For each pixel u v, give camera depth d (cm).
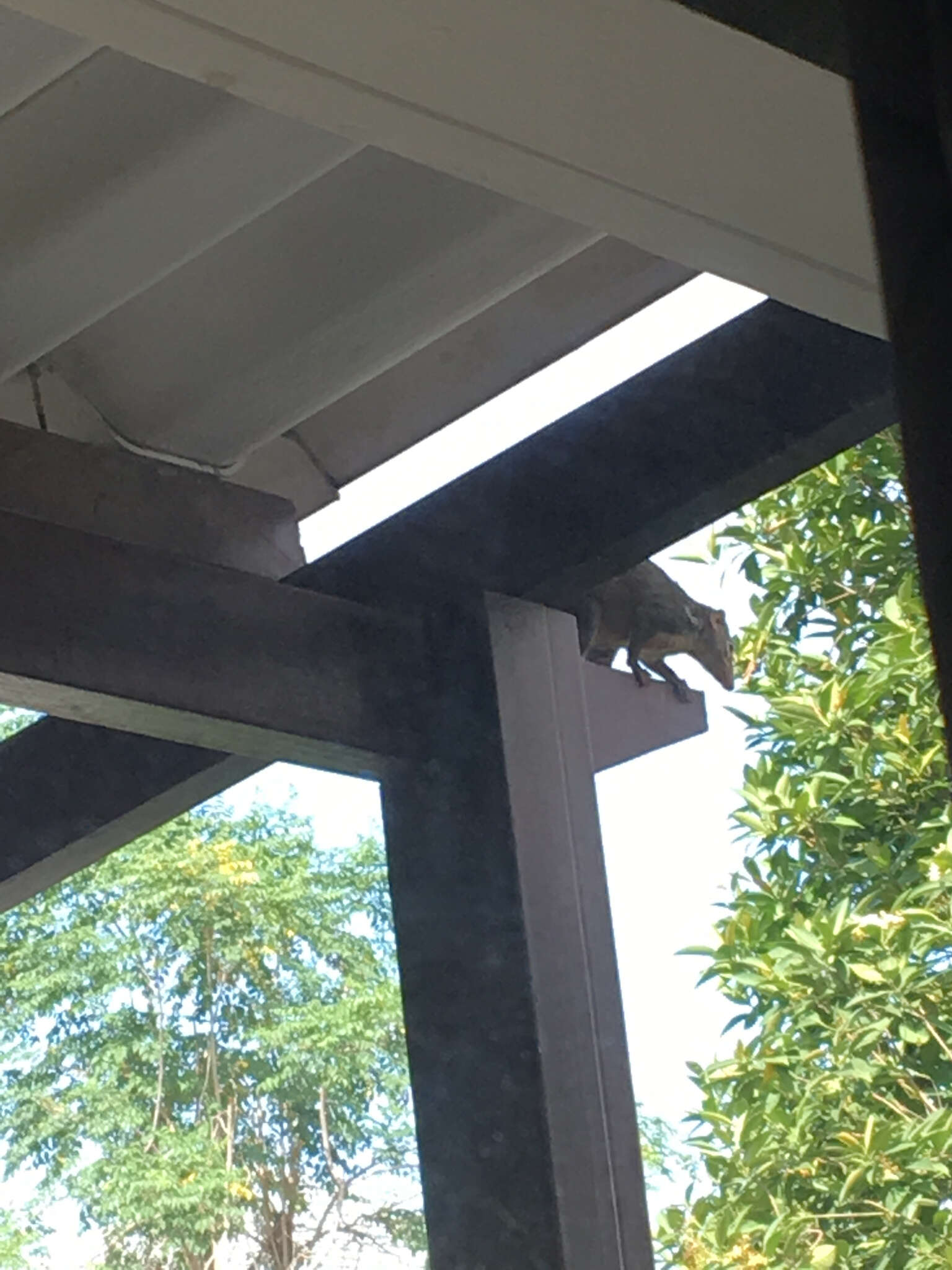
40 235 178
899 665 218
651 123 110
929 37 60
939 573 55
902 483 58
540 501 191
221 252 190
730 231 123
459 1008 180
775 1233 201
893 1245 193
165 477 207
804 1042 213
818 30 91
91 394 210
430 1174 177
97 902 388
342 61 106
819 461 172
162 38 105
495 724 185
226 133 167
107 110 166
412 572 199
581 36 102
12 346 194
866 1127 202
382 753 192
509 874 180
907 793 218
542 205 121
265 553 212
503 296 189
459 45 104
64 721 233
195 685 183
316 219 185
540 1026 174
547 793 187
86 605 180
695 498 177
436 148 115
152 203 174
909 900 209
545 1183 168
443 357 210
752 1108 212
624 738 242
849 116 107
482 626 190
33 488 194
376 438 222
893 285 61
